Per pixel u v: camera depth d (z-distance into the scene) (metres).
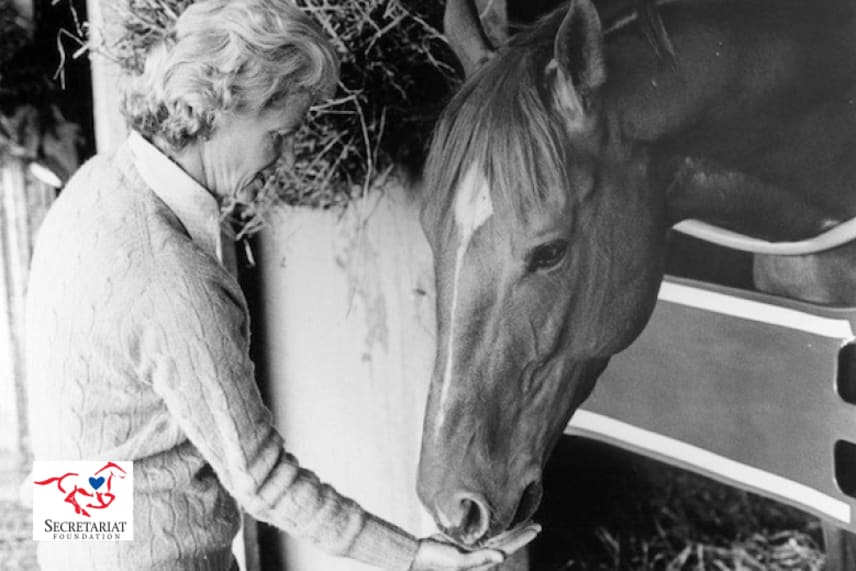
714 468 2.14
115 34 2.44
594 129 1.59
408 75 2.31
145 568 1.53
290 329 2.88
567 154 1.59
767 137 1.76
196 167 1.50
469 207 1.58
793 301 1.93
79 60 3.18
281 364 2.95
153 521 1.53
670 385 2.19
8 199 3.70
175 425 1.52
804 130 1.78
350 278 2.64
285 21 1.44
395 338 2.54
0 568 3.40
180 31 1.43
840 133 1.80
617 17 1.69
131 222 1.46
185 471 1.54
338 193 2.53
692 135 1.71
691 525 3.15
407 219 2.43
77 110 3.24
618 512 3.10
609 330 1.71
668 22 1.69
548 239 1.58
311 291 2.77
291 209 2.76
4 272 3.78
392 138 2.38
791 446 1.97
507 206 1.56
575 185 1.60
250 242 2.93
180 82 1.42
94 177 1.52
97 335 1.45
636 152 1.67
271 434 1.50
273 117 1.50
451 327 1.62
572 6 1.52
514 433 1.67
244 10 1.42
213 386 1.44
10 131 3.18
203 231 1.53
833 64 1.76
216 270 1.47
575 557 2.95
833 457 1.90
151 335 1.43
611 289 1.68
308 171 2.46
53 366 1.49
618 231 1.66
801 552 3.00
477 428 1.63
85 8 2.97
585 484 3.04
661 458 2.24
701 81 1.66
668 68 1.65
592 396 2.38
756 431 2.03
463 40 1.75
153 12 2.34
